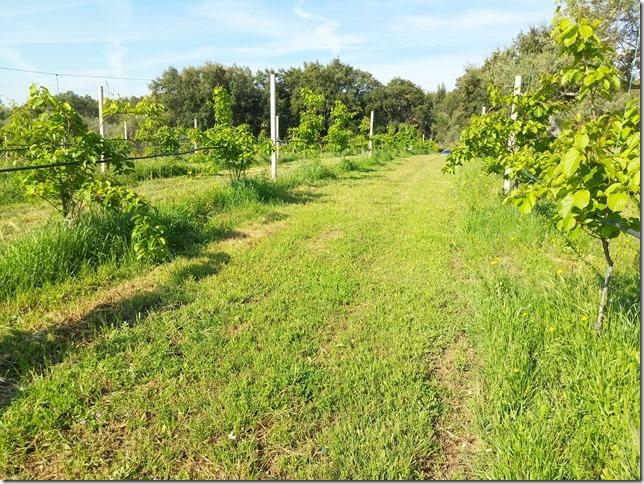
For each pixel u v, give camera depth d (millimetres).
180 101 43281
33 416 2590
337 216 7742
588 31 2787
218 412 2721
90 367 3066
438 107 56250
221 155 8805
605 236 2738
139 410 2713
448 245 6047
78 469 2297
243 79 44125
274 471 2326
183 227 6320
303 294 4434
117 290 4395
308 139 15758
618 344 2859
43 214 7660
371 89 56375
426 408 2760
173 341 3525
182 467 2332
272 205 8516
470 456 2439
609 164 2312
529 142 6488
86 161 4895
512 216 6602
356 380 3008
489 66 25891
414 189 11156
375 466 2312
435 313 4020
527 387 2797
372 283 4766
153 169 13719
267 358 3281
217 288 4523
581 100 3021
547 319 3445
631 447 2174
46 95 4844
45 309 3934
